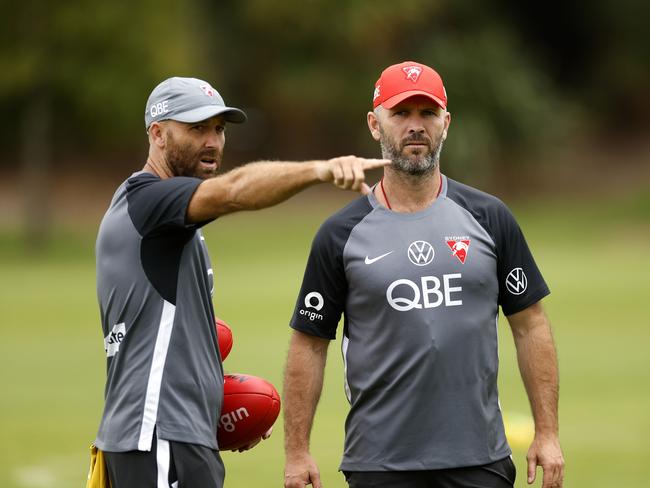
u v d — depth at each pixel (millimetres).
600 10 175250
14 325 65188
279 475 31594
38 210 116438
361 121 163750
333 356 55469
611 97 178500
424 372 18234
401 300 18375
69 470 32156
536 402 19188
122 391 17391
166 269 17422
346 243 18844
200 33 145250
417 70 18656
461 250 18516
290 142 164500
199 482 17250
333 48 162625
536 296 19062
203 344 17781
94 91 115000
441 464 18141
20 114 140000
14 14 113062
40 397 44312
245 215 140125
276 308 72438
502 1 177500
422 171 18516
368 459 18500
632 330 62938
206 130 18109
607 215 138875
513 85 160625
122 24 113875
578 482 30094
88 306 73562
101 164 153375
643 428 37844
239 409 18750
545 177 161625
